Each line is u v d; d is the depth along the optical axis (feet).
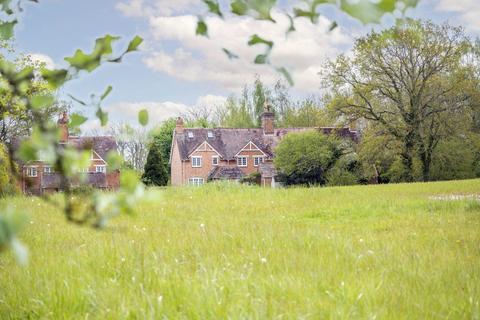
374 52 166.50
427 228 41.19
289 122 309.01
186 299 17.35
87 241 31.76
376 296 18.37
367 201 65.77
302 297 17.98
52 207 53.57
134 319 16.24
